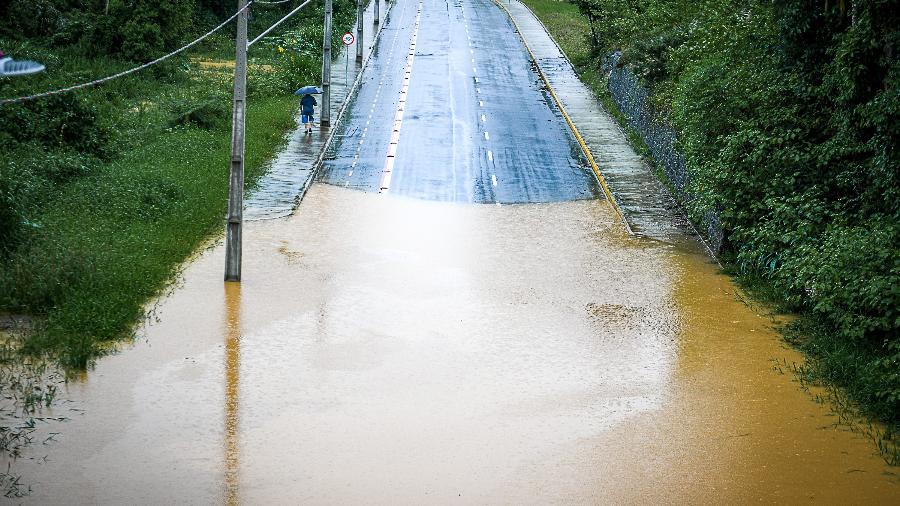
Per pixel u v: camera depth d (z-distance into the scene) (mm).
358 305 34781
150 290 34656
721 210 42375
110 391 26969
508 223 46906
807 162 40469
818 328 33188
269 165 55000
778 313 35438
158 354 29641
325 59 64812
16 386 26750
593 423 26359
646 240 44594
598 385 28891
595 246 43562
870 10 35812
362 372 29188
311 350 30625
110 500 21484
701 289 38000
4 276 33000
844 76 37500
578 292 37250
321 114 65125
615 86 74125
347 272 38375
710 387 28891
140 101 66812
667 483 23141
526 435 25531
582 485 22984
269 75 77188
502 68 87625
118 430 24766
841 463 24266
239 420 25750
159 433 24766
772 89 42875
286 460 23750
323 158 57875
